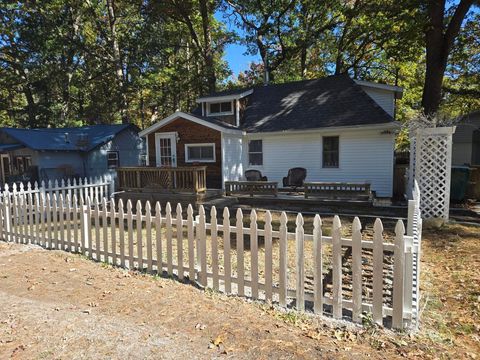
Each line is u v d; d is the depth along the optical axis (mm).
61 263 5062
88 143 17719
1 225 6871
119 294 3828
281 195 12031
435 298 3836
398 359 2521
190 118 13281
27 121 27984
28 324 3076
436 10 13055
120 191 12023
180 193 11039
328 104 14070
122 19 25844
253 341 2791
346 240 3193
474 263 5094
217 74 25969
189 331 2963
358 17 19797
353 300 3184
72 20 24984
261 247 6141
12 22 23609
